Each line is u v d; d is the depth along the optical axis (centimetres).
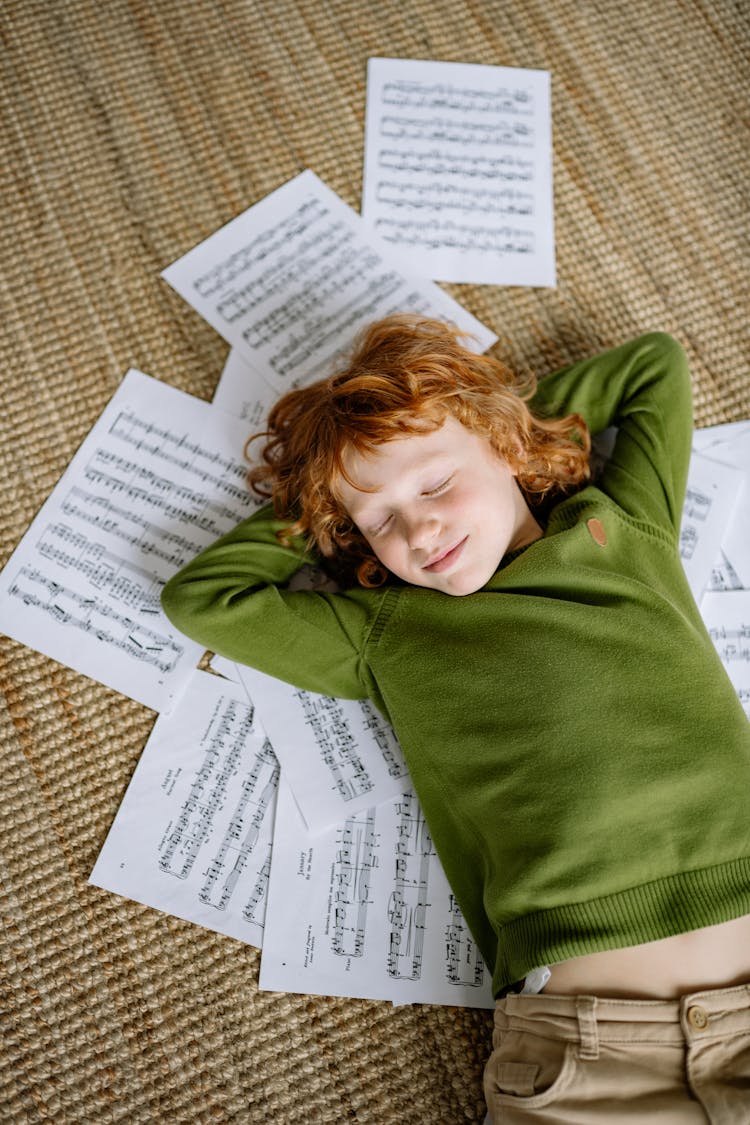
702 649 98
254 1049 105
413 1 133
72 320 122
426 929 107
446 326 117
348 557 113
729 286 127
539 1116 85
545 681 94
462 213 128
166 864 109
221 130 129
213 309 123
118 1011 105
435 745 98
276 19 133
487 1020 106
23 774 111
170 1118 102
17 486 118
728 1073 85
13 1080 103
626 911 87
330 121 130
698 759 91
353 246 126
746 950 88
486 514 96
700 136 132
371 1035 105
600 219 129
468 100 132
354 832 110
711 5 134
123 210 125
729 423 123
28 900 108
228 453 119
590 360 116
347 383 100
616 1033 86
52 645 114
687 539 118
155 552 116
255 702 113
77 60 129
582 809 90
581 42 134
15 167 126
